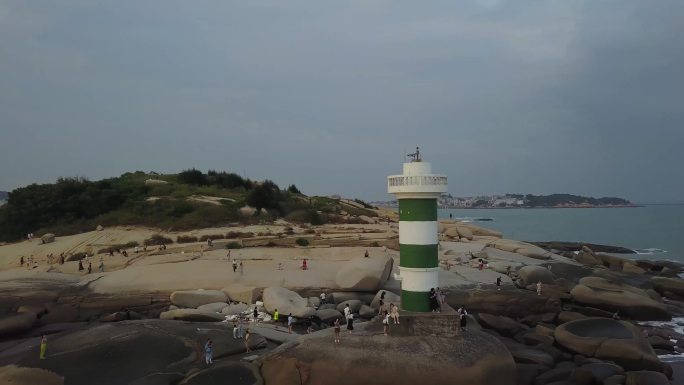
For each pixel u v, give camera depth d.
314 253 48.19
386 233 60.81
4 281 36.38
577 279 44.50
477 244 60.59
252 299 34.00
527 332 28.94
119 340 24.19
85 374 21.05
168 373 20.59
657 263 56.62
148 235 56.75
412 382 18.66
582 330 26.55
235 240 52.47
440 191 21.94
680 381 23.69
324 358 19.42
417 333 20.92
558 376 22.50
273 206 73.06
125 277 38.12
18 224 62.97
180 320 29.44
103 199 66.56
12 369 21.42
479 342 20.42
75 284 36.97
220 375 19.75
